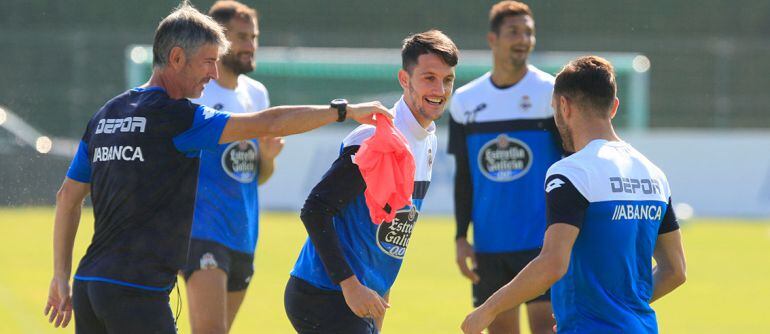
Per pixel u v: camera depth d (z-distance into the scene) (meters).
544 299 22.42
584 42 86.69
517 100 24.12
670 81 85.88
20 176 29.05
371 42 86.25
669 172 74.94
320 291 16.97
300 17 87.62
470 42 84.75
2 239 53.50
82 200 17.20
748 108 85.31
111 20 85.62
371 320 17.20
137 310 15.79
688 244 57.59
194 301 22.48
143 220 15.86
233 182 23.31
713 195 75.06
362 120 15.94
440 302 37.44
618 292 15.13
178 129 15.75
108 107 16.45
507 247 24.08
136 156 15.77
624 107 82.25
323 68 79.81
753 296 40.38
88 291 15.95
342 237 16.83
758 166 75.19
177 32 16.09
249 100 24.88
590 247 15.05
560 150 24.30
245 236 23.55
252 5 87.31
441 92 17.05
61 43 81.50
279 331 31.34
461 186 24.70
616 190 15.07
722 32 89.31
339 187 16.17
